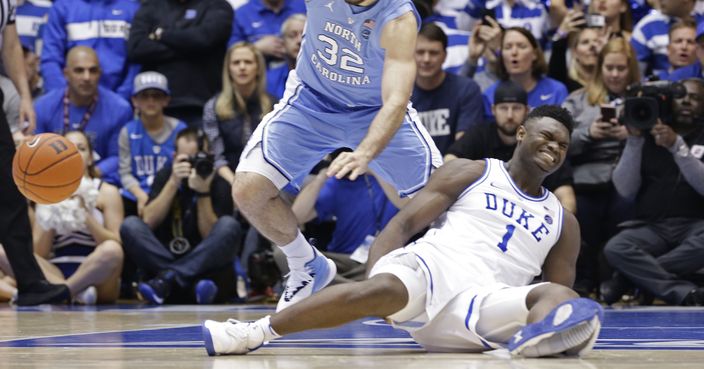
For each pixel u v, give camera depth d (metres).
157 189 21.44
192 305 20.64
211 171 20.86
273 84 24.11
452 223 9.29
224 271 21.08
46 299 19.53
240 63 22.36
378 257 9.38
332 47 11.62
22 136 19.92
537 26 24.83
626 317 15.64
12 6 19.22
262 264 21.08
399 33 10.82
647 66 24.56
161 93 22.84
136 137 23.06
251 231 22.23
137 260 20.97
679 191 20.09
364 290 8.43
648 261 19.81
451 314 8.73
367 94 12.07
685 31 23.00
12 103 23.81
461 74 23.64
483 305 8.65
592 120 21.34
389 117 10.35
